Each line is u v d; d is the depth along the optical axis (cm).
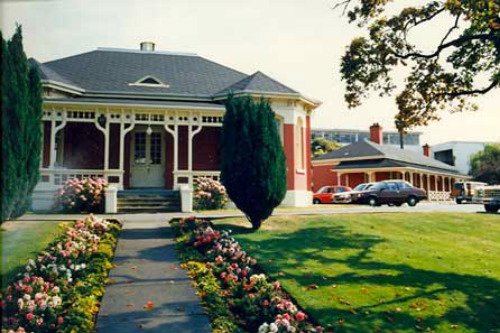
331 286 659
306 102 2100
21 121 599
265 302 549
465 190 2980
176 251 833
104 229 939
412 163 3828
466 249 954
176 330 495
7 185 560
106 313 533
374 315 567
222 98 2006
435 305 613
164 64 2312
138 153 1988
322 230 1074
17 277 578
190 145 1820
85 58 2236
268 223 1156
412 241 1003
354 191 2383
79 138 1878
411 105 1497
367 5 1337
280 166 1056
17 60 596
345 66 1414
